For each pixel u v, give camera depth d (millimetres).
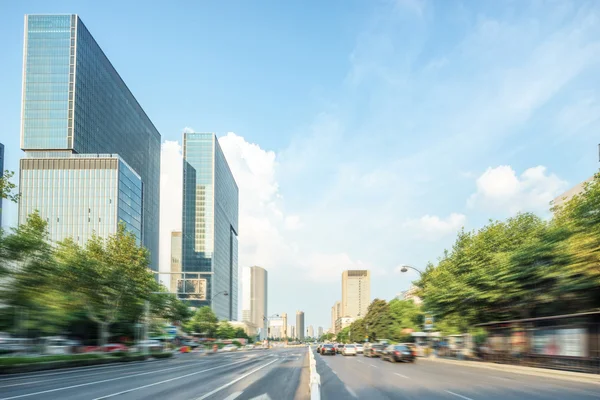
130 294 50281
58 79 132875
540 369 26938
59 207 125000
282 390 18062
